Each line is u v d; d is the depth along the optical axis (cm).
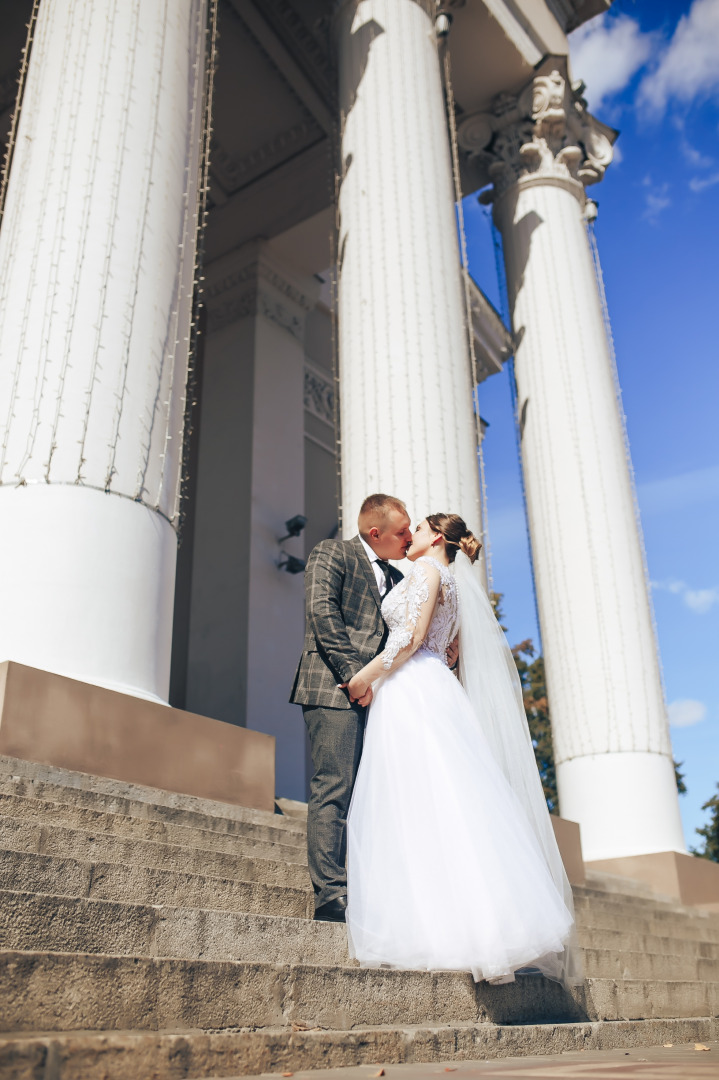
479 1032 292
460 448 882
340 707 398
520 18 1430
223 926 293
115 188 661
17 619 532
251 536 1492
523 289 1389
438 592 407
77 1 736
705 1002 536
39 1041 176
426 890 338
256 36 1415
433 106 1070
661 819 1074
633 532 1228
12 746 468
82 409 590
